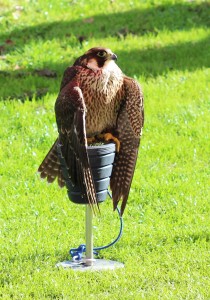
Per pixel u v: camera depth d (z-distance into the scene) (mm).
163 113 16844
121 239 11680
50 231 11984
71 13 22797
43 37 21250
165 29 21609
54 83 18344
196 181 13852
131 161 10750
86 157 9742
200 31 21438
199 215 12508
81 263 10867
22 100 17609
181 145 15398
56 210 12812
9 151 15078
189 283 10203
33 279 10344
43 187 13633
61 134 9961
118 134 10656
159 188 13508
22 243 11508
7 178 14062
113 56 10133
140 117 10500
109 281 10227
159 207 12930
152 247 11430
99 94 10164
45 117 16562
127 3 23406
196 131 16016
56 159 10703
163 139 15625
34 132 15906
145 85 18266
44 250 11305
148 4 23234
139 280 10336
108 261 10992
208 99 17625
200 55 20078
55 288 10047
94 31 21531
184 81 18547
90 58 10141
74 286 10086
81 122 9727
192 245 11398
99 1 23500
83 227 12227
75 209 12859
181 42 20812
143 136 15773
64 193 13477
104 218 12508
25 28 21719
